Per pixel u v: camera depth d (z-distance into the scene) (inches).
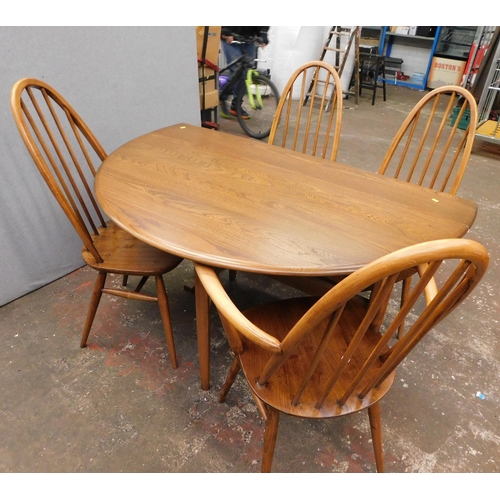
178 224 38.4
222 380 56.2
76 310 66.8
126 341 61.5
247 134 144.0
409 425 50.8
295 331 27.1
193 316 66.6
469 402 53.7
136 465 45.9
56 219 68.9
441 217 41.6
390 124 158.7
